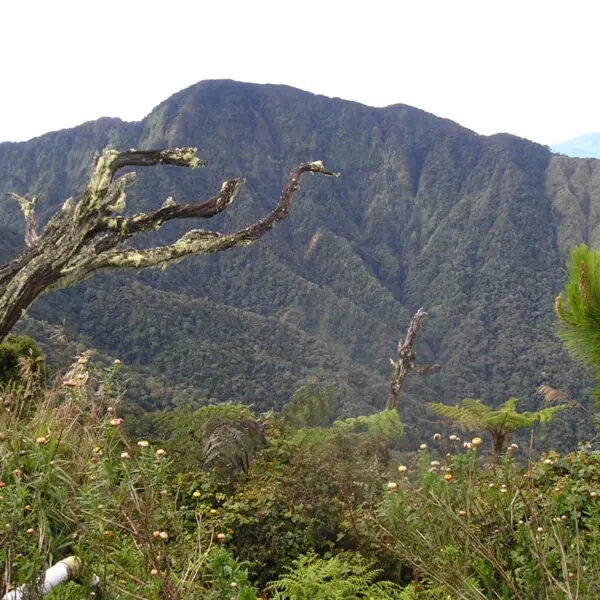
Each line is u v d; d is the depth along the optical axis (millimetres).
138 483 2637
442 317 165000
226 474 4910
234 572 2412
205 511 3986
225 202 4691
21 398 3549
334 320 138125
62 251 4340
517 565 2578
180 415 5941
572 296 2844
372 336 131000
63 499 2416
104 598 2129
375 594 3006
